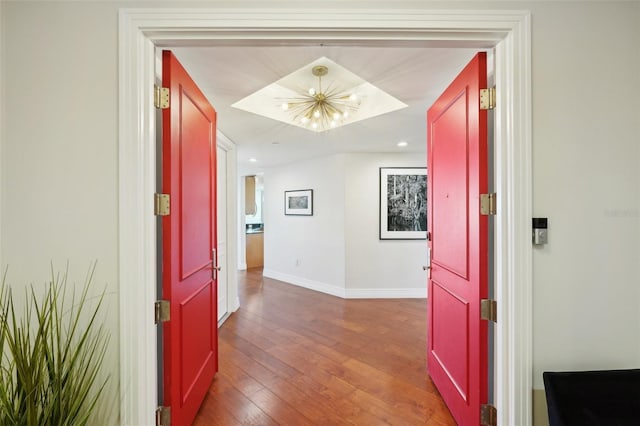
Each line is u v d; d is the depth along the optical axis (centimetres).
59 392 96
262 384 198
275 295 419
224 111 239
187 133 147
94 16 113
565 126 116
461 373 151
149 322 118
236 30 113
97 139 113
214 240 200
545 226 116
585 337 117
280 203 507
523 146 116
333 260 425
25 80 112
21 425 92
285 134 311
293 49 150
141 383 115
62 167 113
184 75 143
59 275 114
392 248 411
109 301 114
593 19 116
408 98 210
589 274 117
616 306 117
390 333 285
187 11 112
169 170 126
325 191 436
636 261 117
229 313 339
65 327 114
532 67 116
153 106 120
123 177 112
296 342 264
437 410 172
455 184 156
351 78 236
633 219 117
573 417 104
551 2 116
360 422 163
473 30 114
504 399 121
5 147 112
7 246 113
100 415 113
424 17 112
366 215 411
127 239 113
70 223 114
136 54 113
